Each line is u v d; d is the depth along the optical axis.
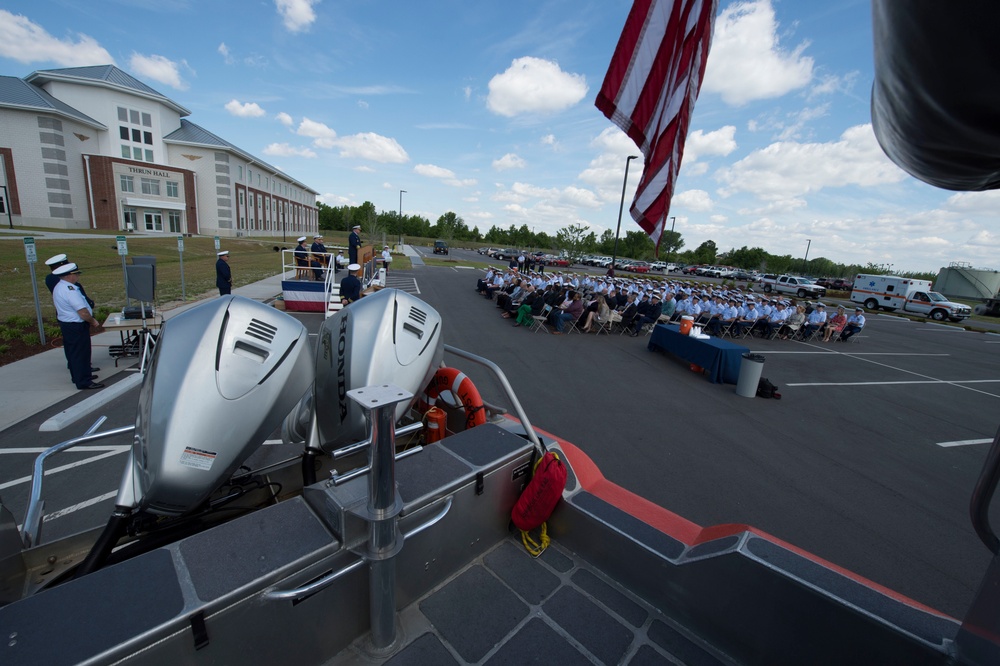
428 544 1.41
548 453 1.70
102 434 1.80
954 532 3.81
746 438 5.57
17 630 0.81
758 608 1.25
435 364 1.98
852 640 1.08
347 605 1.20
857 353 12.55
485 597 1.49
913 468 5.07
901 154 0.98
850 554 3.42
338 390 1.74
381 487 1.08
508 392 1.87
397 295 1.91
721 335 13.72
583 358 9.09
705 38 2.72
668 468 4.60
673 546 1.48
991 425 6.88
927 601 2.99
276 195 58.44
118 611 0.87
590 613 1.46
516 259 31.94
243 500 1.78
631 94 2.85
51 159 35.00
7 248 19.31
